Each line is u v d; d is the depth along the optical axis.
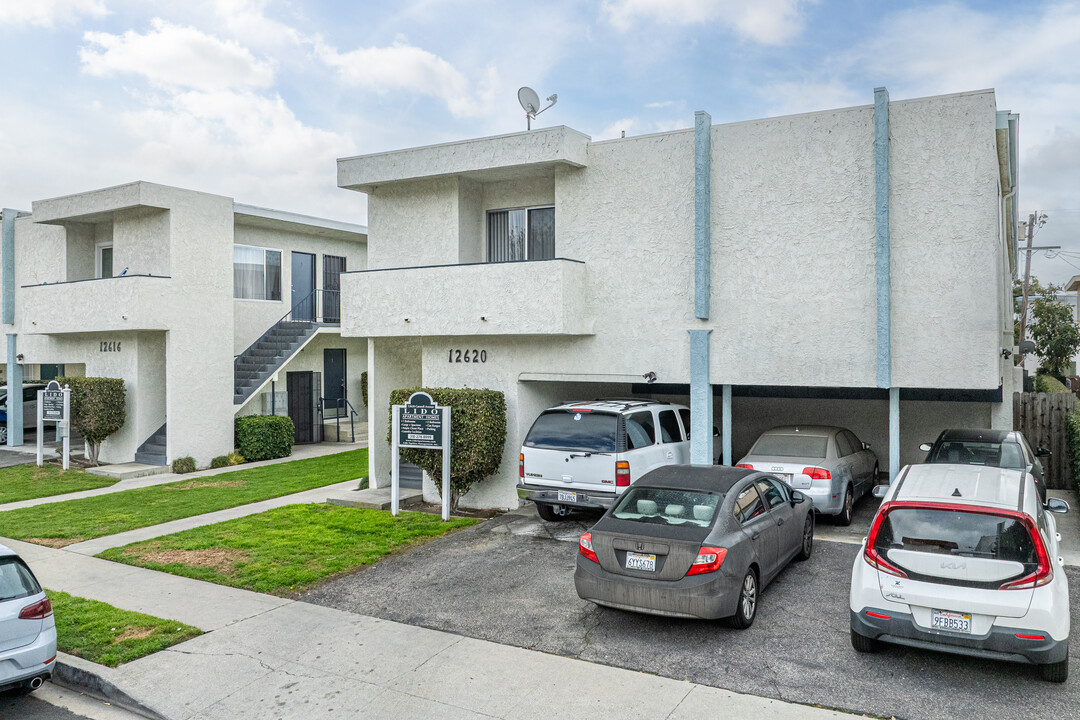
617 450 10.38
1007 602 5.75
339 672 6.71
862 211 10.33
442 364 13.58
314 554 10.38
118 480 17.02
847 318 10.46
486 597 8.52
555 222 12.59
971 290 9.79
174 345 18.14
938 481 6.98
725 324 11.27
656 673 6.47
